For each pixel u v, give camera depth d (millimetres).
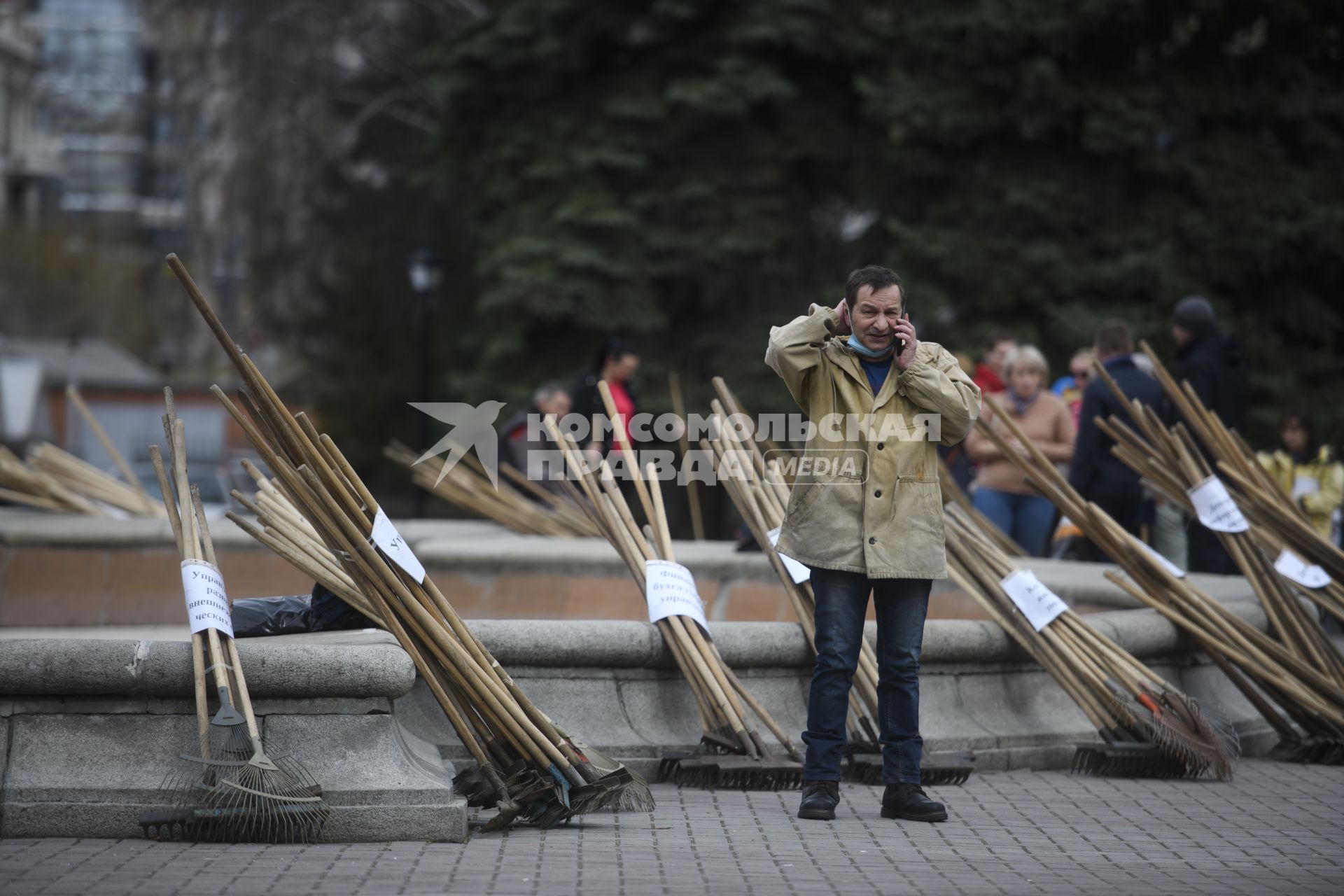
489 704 15648
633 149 66812
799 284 70312
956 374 16250
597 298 65438
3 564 29500
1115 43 61969
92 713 15102
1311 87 62375
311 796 14602
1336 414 60312
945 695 19656
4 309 140000
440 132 72188
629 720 18359
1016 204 61438
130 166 109750
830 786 16172
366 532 15859
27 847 14234
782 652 19000
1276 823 16172
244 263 93188
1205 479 22797
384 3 87312
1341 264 61969
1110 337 29375
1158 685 19453
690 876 13352
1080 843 15055
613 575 28109
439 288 82375
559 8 66375
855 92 67312
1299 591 23016
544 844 14688
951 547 20562
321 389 90188
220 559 30375
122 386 118000
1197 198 61875
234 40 86750
